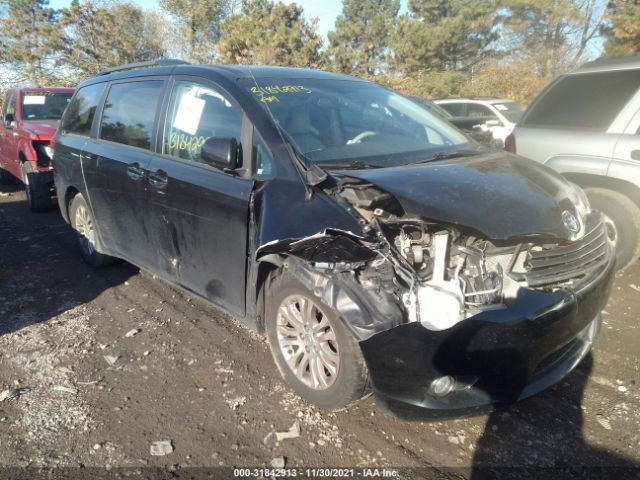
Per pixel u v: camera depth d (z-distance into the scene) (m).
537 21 25.11
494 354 2.38
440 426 2.80
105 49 31.70
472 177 2.93
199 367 3.39
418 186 2.71
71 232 6.67
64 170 5.11
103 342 3.74
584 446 2.62
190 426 2.83
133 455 2.62
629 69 4.61
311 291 2.69
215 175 3.29
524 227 2.56
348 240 2.52
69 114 5.35
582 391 3.06
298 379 2.95
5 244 6.21
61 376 3.32
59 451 2.66
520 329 2.41
